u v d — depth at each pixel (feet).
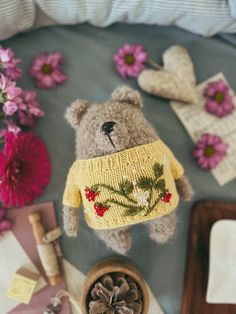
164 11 0.94
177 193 0.83
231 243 0.95
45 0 0.91
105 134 0.72
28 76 1.00
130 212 0.73
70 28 1.02
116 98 0.79
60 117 1.00
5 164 0.81
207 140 0.97
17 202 0.88
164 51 1.04
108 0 0.92
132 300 0.88
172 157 0.82
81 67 1.02
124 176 0.73
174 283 0.99
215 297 0.95
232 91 1.03
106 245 0.96
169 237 0.92
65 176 0.99
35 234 0.95
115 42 1.03
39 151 0.94
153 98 1.01
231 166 1.00
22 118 0.95
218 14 0.94
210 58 1.04
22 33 1.01
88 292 0.88
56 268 0.95
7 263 0.96
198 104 1.02
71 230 0.85
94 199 0.75
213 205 0.97
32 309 0.96
